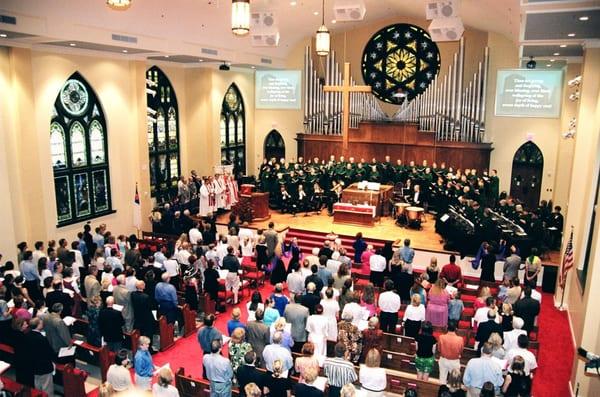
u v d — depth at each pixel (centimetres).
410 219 1905
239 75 2548
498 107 2239
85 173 1781
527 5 923
